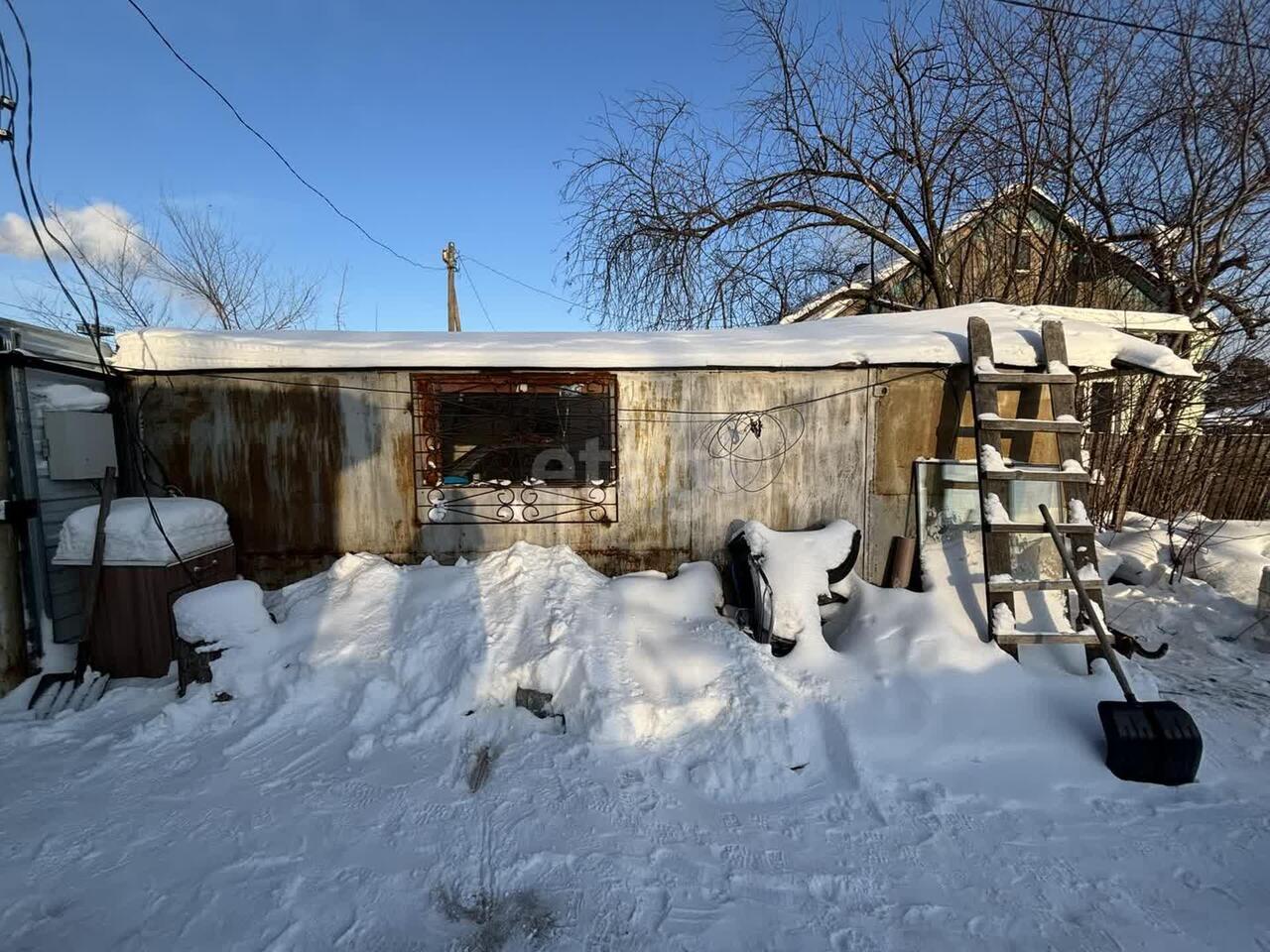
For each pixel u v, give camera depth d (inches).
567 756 126.3
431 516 191.9
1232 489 336.2
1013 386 186.4
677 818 110.5
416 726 134.5
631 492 193.9
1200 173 325.4
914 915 90.2
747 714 132.6
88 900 90.0
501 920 88.0
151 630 159.9
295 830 104.9
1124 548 280.4
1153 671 176.9
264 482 191.5
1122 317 229.1
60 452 161.5
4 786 116.6
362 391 188.7
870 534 193.3
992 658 151.3
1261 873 99.6
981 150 376.2
